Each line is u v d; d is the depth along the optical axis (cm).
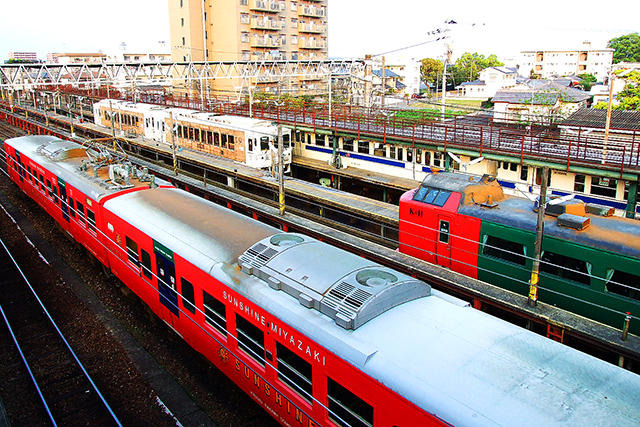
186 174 2573
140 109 3625
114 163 1691
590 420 507
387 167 2680
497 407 536
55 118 4722
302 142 3191
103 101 4256
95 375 1106
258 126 2666
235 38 6181
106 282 1545
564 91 4325
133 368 1130
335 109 3881
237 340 904
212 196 2262
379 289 733
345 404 684
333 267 818
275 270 852
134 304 1416
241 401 1015
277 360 807
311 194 2159
